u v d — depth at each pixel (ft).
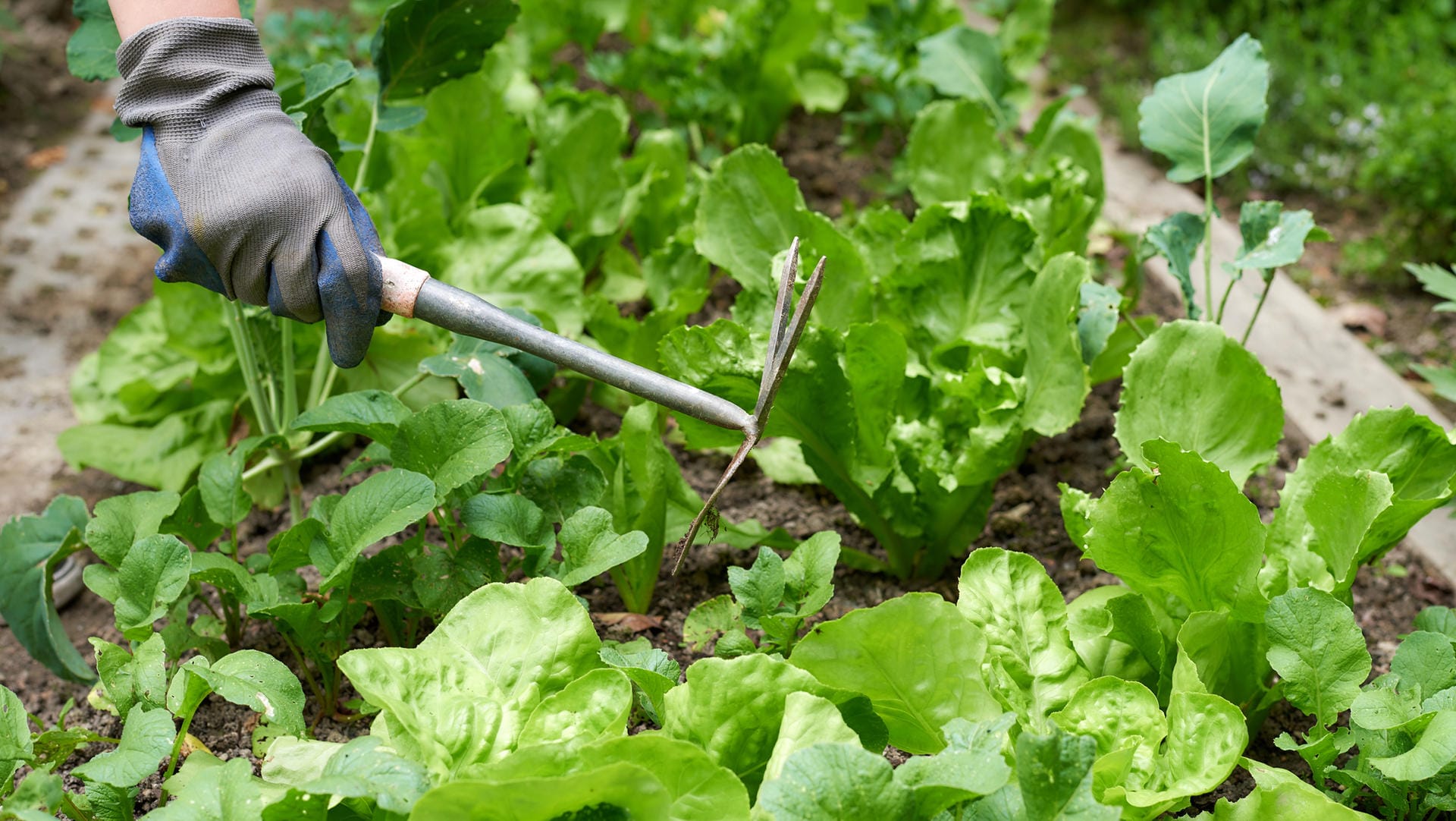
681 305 6.66
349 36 8.74
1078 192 6.63
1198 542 5.48
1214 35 9.50
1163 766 5.25
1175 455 5.41
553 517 5.82
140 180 5.44
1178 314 7.20
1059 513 6.44
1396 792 5.27
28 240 8.24
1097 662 5.60
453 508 5.88
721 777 5.00
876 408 5.98
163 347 6.73
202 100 5.44
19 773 5.70
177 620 5.79
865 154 8.79
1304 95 8.80
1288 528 5.68
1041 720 5.39
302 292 5.35
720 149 8.75
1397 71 8.77
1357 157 8.41
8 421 7.00
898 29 8.39
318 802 5.08
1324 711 5.31
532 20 8.86
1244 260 5.96
